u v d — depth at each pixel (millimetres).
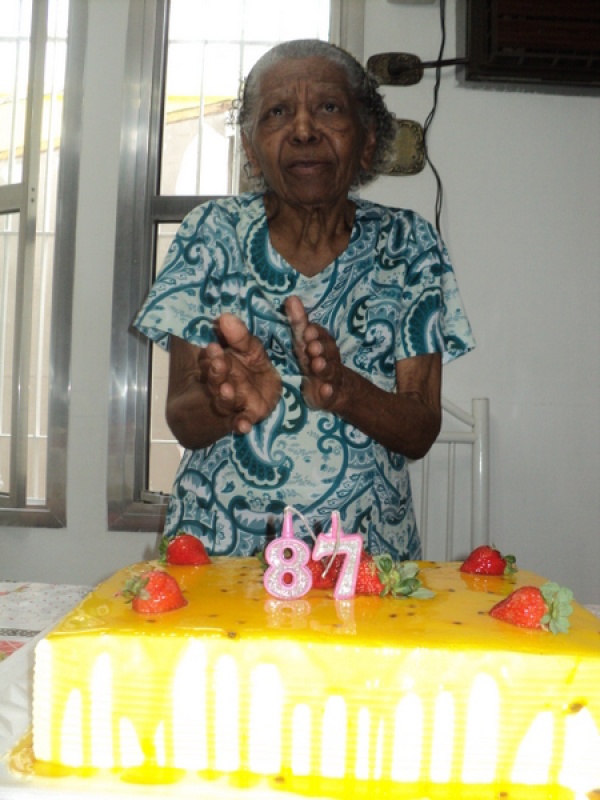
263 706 806
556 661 793
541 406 2482
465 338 1318
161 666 812
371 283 1294
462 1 2514
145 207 2596
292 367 1268
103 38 2613
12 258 2842
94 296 2594
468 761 796
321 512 1232
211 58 2652
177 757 813
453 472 2395
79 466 2594
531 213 2508
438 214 2500
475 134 2512
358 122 1268
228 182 2643
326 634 826
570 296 2500
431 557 2443
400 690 797
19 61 2811
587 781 794
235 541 1252
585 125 2518
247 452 1247
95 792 750
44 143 2742
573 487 2475
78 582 2588
